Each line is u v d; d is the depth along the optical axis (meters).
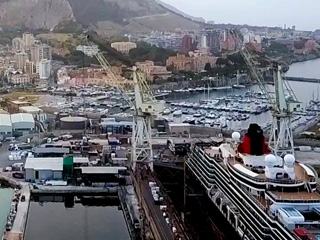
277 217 138.25
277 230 135.00
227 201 176.00
